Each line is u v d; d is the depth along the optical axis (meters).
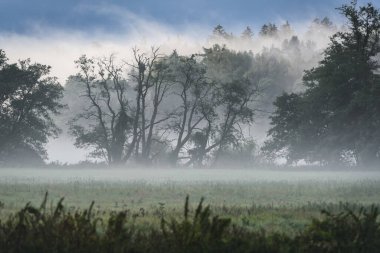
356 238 6.95
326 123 94.38
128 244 6.37
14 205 20.28
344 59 96.06
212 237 6.40
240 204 24.34
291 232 11.50
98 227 10.91
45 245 6.28
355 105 89.62
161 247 6.34
